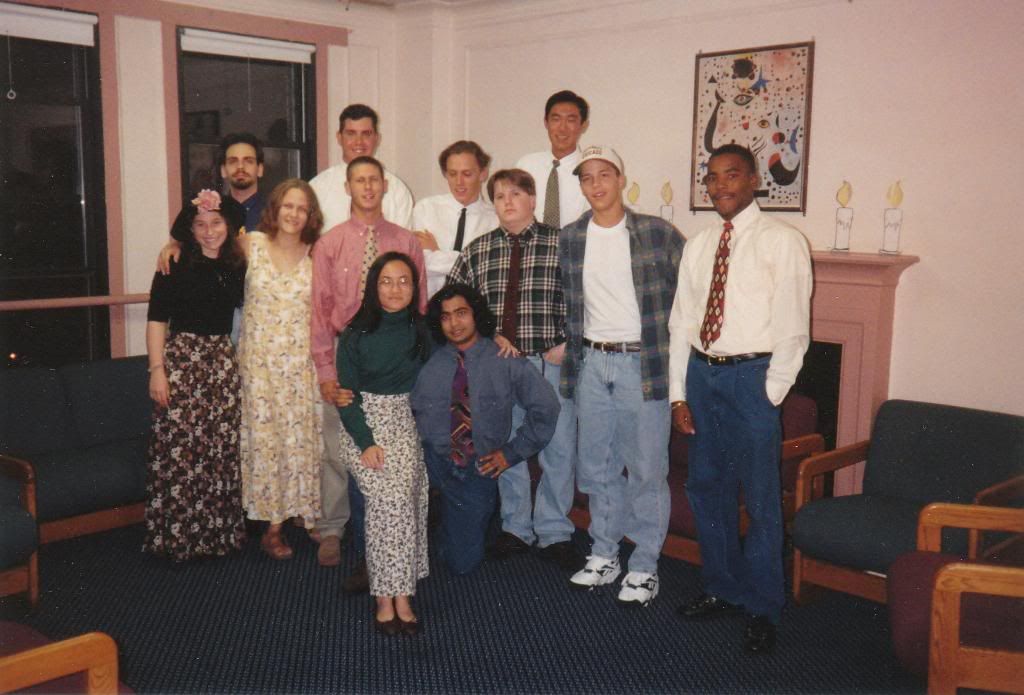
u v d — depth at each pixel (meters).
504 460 3.28
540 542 3.67
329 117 5.50
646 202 4.75
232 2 5.00
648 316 3.07
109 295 4.76
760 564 2.89
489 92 5.40
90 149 4.70
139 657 2.84
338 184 4.17
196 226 3.37
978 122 3.64
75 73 4.62
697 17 4.43
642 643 2.98
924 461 3.41
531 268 3.38
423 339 3.14
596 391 3.22
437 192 5.65
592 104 4.91
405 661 2.85
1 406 3.74
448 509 3.42
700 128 4.46
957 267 3.75
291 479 3.55
